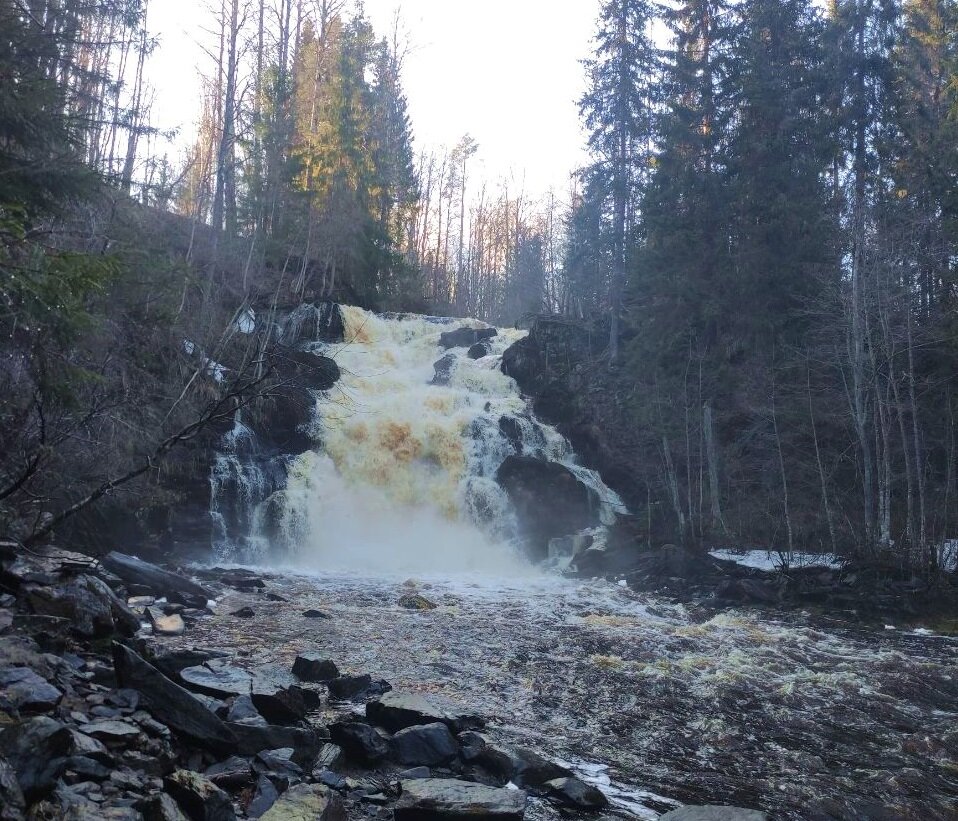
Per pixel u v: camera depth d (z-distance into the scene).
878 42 32.88
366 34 49.62
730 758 8.16
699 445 28.08
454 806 5.52
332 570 21.52
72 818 4.02
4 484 9.46
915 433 21.84
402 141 57.50
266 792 5.31
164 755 5.35
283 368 27.09
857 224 25.16
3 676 5.55
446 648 12.14
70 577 8.91
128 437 14.17
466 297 77.31
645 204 32.72
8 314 7.27
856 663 12.91
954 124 29.67
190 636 10.96
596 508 27.72
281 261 37.53
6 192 10.58
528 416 30.92
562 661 11.89
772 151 30.30
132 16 15.77
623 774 7.44
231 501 22.22
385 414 27.92
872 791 7.46
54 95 11.52
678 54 34.84
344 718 7.36
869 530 21.72
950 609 18.09
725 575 21.30
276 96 39.50
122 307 13.17
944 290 26.91
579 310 55.38
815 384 28.00
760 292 29.00
